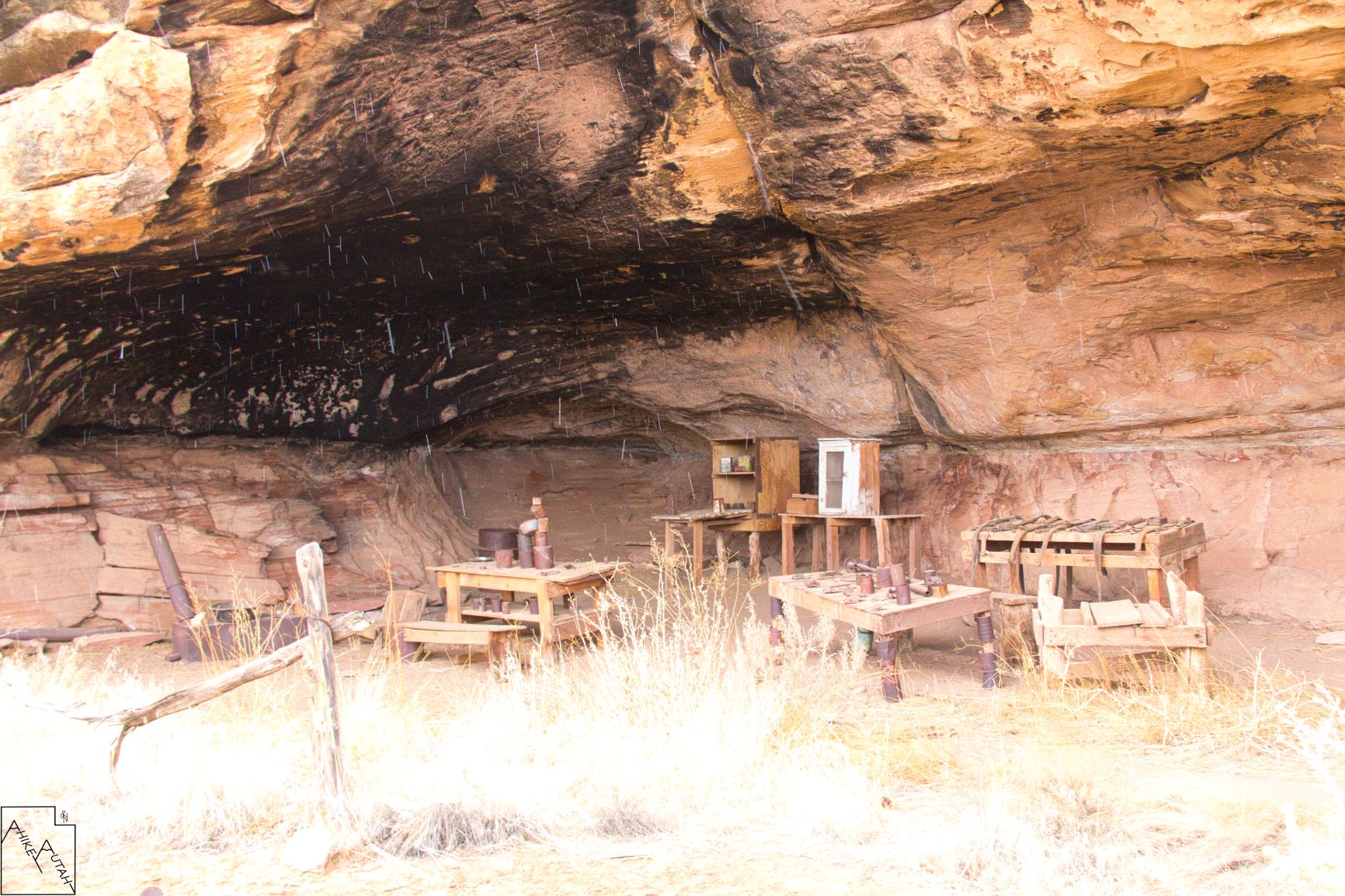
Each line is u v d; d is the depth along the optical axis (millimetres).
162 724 5137
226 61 5398
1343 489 7570
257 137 5715
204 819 4059
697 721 4898
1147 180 6074
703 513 10430
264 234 6719
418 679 6875
